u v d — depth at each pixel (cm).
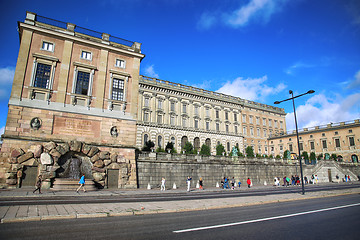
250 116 8406
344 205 1623
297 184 4734
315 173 5662
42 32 2809
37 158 2494
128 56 3350
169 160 3641
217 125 7238
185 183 3759
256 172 4788
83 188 2364
